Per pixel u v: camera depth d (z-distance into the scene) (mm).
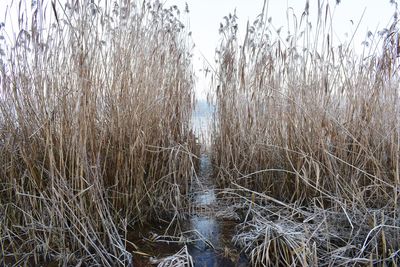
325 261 1128
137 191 1534
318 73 1753
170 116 1926
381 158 1573
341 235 1290
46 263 1148
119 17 1579
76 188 1286
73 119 1260
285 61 1857
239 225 1471
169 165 1673
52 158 1181
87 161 1279
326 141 1661
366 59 1801
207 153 2812
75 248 1220
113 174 1519
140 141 1544
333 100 1828
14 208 1334
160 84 1796
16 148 1413
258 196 1812
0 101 1462
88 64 1312
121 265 1139
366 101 1712
